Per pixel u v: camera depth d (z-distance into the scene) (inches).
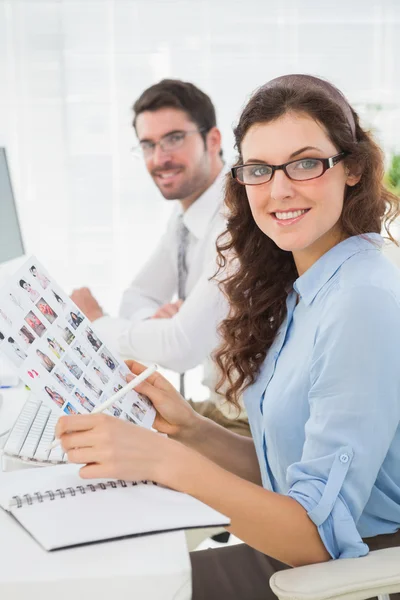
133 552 32.0
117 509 35.1
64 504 35.7
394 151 137.4
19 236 83.7
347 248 44.2
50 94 136.7
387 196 46.6
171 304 92.3
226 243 53.5
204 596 44.6
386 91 138.2
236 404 53.3
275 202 43.4
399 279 42.1
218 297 82.4
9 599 30.2
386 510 41.7
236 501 36.8
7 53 135.2
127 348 88.6
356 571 34.4
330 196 43.0
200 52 136.4
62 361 40.6
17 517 34.8
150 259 102.2
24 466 44.3
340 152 43.2
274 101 42.5
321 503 37.2
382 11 136.6
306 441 39.4
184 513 34.6
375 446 38.1
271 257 51.4
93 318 96.4
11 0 133.9
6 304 39.3
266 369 49.3
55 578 30.2
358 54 137.6
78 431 37.0
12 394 61.2
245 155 44.3
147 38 135.7
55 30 135.1
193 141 93.9
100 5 134.6
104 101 137.3
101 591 30.3
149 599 30.6
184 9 135.3
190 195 95.3
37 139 137.6
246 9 135.6
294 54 137.0
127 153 138.3
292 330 46.9
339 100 43.6
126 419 42.1
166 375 131.0
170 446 37.4
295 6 135.9
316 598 32.6
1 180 78.9
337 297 41.2
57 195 138.9
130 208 139.9
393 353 38.6
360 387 38.1
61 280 140.8
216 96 137.3
